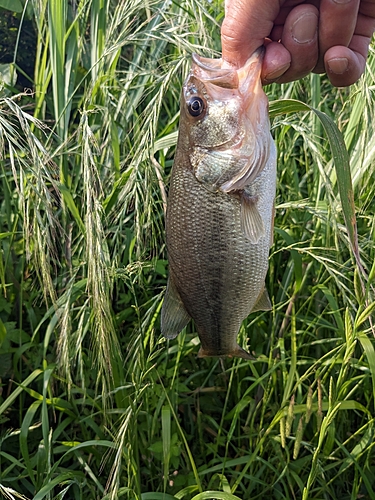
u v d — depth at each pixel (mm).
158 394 377
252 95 241
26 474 378
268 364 406
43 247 317
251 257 249
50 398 376
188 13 376
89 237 310
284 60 246
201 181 248
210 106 245
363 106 361
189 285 257
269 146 245
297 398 388
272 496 399
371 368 303
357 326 250
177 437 379
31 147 301
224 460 352
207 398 441
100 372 326
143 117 371
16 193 405
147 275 442
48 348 439
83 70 477
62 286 421
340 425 402
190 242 252
